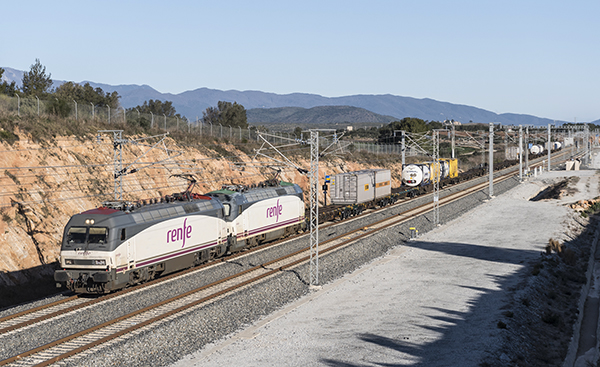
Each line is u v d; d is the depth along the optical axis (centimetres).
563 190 8394
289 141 8156
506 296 3122
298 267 3531
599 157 15450
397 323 2634
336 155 8431
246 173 6219
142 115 5862
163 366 2067
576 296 3447
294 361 2142
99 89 7581
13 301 2906
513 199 7738
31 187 3678
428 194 7875
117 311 2500
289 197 4584
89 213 2823
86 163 4356
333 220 5594
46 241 3484
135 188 4591
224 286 3036
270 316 2753
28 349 2047
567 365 2331
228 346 2311
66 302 2694
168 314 2484
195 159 5609
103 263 2708
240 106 9769
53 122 4447
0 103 4212
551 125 11844
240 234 3900
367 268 3881
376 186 6228
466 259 4178
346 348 2286
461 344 2342
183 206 3328
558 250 4503
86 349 2048
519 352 2358
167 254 3112
